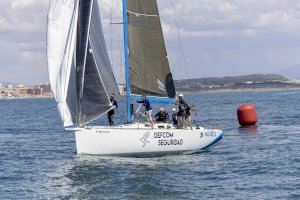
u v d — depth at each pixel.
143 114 76.19
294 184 57.72
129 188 57.78
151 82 78.06
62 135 124.25
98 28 75.31
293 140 97.00
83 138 72.31
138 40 77.06
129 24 76.31
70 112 73.44
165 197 53.75
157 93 78.62
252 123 131.88
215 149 85.69
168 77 79.44
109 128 72.69
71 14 73.38
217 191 55.75
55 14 72.75
